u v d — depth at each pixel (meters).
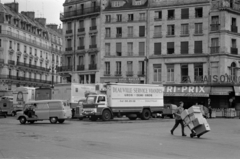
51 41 94.69
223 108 50.34
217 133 21.83
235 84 51.12
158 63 55.62
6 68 74.00
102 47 58.81
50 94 40.94
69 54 62.78
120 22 58.16
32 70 84.00
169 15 56.06
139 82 56.31
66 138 17.44
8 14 75.25
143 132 21.52
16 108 44.94
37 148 13.64
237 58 53.59
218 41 52.38
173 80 54.72
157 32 56.34
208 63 52.69
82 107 35.12
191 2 54.31
